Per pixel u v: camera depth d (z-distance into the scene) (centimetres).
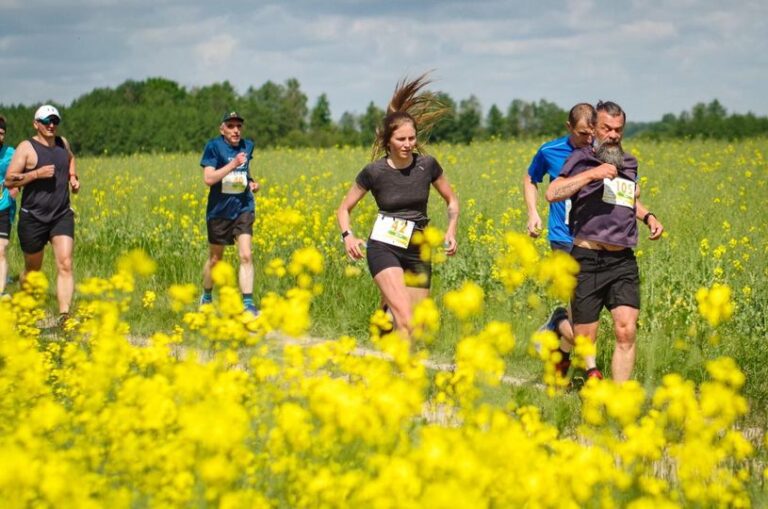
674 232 2441
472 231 2275
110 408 733
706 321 1595
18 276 2227
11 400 801
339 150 6088
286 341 1557
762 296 1686
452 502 531
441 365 1430
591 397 783
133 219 2789
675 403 779
